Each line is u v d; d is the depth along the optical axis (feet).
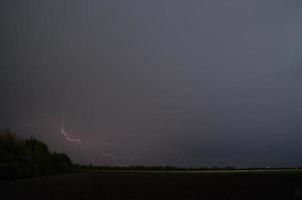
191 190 37.50
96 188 40.98
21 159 82.28
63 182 53.31
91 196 31.71
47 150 111.04
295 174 74.38
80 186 44.32
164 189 39.11
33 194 33.78
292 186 40.22
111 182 52.65
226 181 52.44
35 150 101.14
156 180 57.41
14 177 70.03
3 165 69.77
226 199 28.81
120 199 29.19
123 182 52.39
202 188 40.11
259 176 66.13
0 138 84.53
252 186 41.65
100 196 31.68
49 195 32.73
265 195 31.01
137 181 54.65
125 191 36.76
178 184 47.11
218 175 77.51
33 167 79.41
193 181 53.62
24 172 73.87
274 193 32.63
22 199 29.45
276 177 60.23
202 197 30.55
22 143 90.74
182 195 32.27
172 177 68.74
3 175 67.00
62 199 29.27
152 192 35.55
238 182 49.24
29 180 61.26
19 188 41.55
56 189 39.70
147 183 49.60
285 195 30.68
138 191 36.70
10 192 36.06
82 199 29.25
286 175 68.90
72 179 62.34
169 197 30.66
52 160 107.24
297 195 30.55
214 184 46.42
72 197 30.86
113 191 36.86
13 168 70.54
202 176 72.13
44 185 46.65
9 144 83.51
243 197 29.99
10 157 79.51
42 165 89.92
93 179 61.77
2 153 78.64
